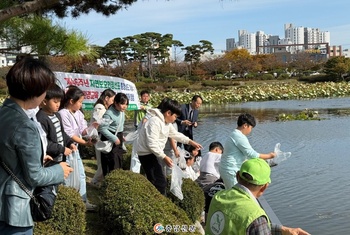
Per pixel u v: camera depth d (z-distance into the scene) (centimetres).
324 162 1186
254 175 305
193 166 756
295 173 1070
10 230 267
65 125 554
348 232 694
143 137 575
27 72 268
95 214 570
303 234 342
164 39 6612
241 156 581
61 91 473
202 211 623
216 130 1936
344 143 1466
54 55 641
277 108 2978
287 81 5953
